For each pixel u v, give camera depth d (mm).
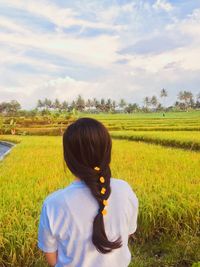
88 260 1759
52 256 1854
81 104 145250
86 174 1745
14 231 5207
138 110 162625
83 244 1749
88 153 1756
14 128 60562
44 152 21766
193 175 9984
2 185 9086
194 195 7180
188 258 5242
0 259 5008
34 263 5109
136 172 10828
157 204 6531
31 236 5188
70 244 1764
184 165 12656
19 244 5059
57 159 17234
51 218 1772
